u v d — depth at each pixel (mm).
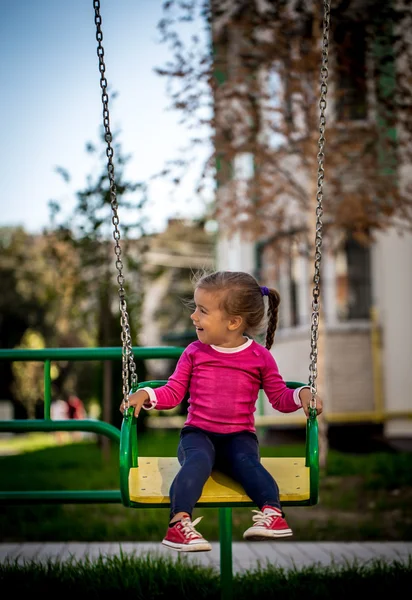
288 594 3787
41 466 9609
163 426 17953
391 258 10805
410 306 10742
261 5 8852
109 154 3080
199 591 3857
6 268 22719
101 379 11781
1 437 22078
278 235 9477
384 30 7289
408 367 10656
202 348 3201
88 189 9500
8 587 3875
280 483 2918
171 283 26547
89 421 4027
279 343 11703
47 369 4020
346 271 11266
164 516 6223
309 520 6090
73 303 11117
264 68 8133
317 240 2986
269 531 2662
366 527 5664
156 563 4352
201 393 3127
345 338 10664
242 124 8492
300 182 10234
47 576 4035
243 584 3959
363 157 8430
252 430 3131
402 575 3971
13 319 24781
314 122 8242
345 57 7504
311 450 2865
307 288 11453
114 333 11211
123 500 2824
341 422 10586
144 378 12242
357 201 8273
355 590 3812
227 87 8141
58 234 9742
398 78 7598
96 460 10180
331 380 10523
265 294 3240
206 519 6156
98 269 10141
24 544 5301
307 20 7574
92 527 5863
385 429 10680
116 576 3996
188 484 2773
